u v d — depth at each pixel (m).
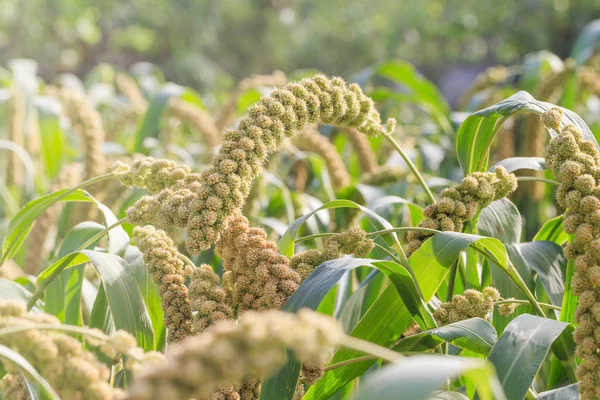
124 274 0.77
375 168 1.36
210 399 0.68
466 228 0.83
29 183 1.53
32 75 1.77
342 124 0.83
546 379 0.90
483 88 1.79
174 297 0.72
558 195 0.73
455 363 0.54
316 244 1.21
